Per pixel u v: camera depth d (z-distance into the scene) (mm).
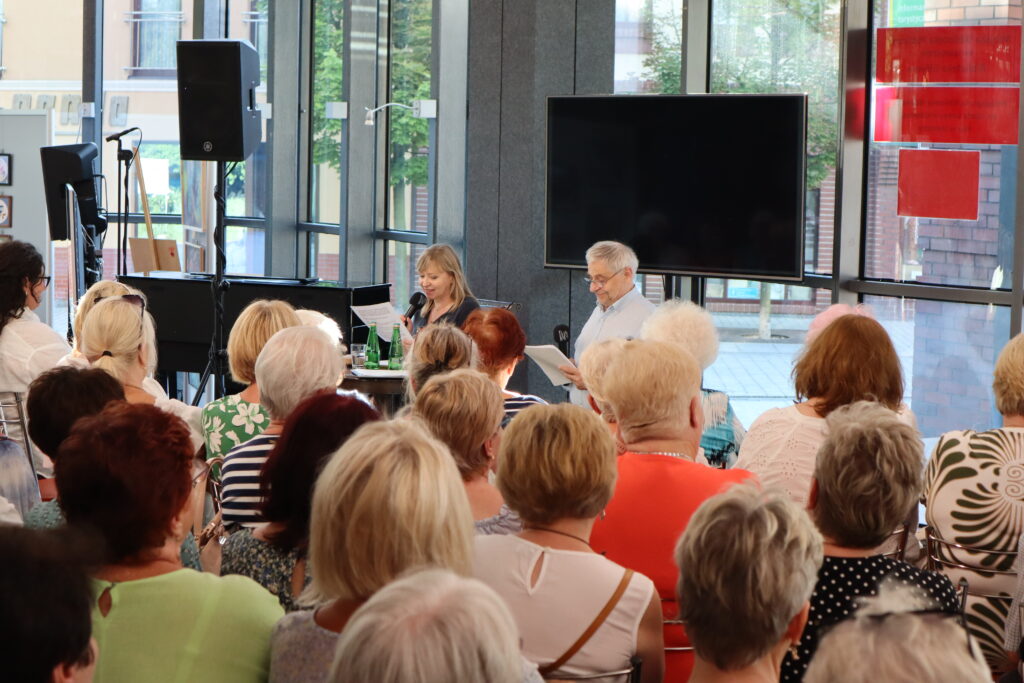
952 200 5891
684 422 2635
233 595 1873
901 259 6129
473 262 7543
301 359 2916
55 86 10922
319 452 2248
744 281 6730
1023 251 5629
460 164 8133
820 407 3045
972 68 5773
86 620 1332
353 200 9227
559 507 2158
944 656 1035
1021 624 2709
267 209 10180
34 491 3119
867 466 2154
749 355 6766
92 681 1788
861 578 2145
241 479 2797
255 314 3514
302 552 2264
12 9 10836
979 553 2957
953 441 3014
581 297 7281
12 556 1294
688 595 1716
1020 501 2912
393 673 1153
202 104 7078
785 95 5883
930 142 5945
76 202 8648
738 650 1686
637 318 5438
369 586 1696
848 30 6082
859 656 1049
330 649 1720
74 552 1345
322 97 9992
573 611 2104
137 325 3531
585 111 6484
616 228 6457
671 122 6227
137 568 1902
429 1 8516
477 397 2621
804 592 1694
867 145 6199
